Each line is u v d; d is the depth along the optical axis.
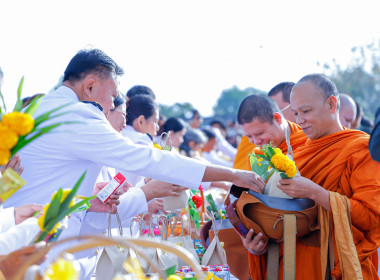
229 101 87.38
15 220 2.11
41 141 2.59
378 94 31.86
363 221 2.55
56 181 2.60
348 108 4.65
